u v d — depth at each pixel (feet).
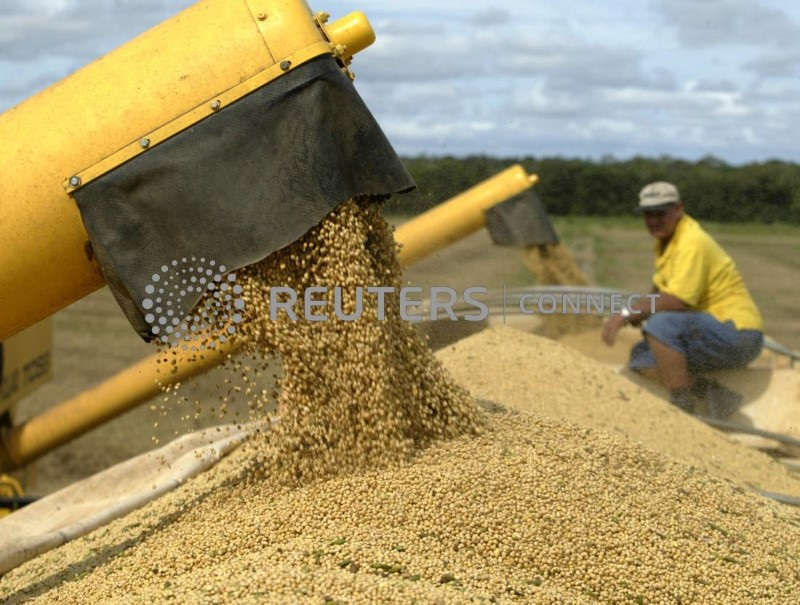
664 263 18.48
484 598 8.23
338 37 10.25
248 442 12.59
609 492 10.48
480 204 17.01
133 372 18.67
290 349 10.22
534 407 14.92
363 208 10.56
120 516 12.43
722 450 16.01
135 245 9.67
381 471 10.26
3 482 18.48
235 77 9.62
